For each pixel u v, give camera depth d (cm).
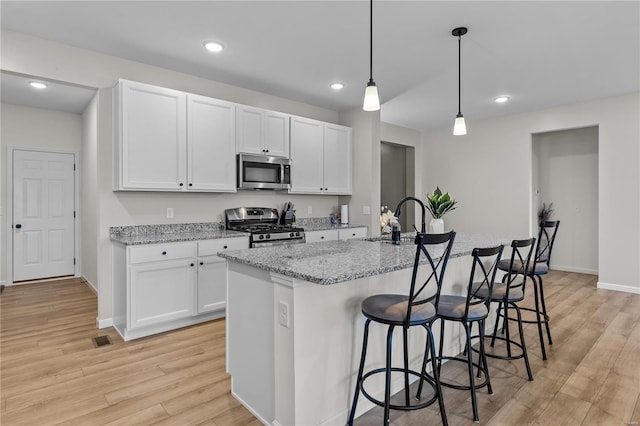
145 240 296
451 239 179
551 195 604
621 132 448
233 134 374
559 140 594
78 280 498
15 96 432
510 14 253
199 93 375
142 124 317
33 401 205
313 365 172
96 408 198
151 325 302
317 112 489
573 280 519
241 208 414
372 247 248
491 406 203
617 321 341
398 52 316
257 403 191
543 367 249
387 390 167
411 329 230
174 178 335
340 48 308
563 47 308
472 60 334
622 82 401
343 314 186
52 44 294
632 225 444
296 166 433
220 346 283
